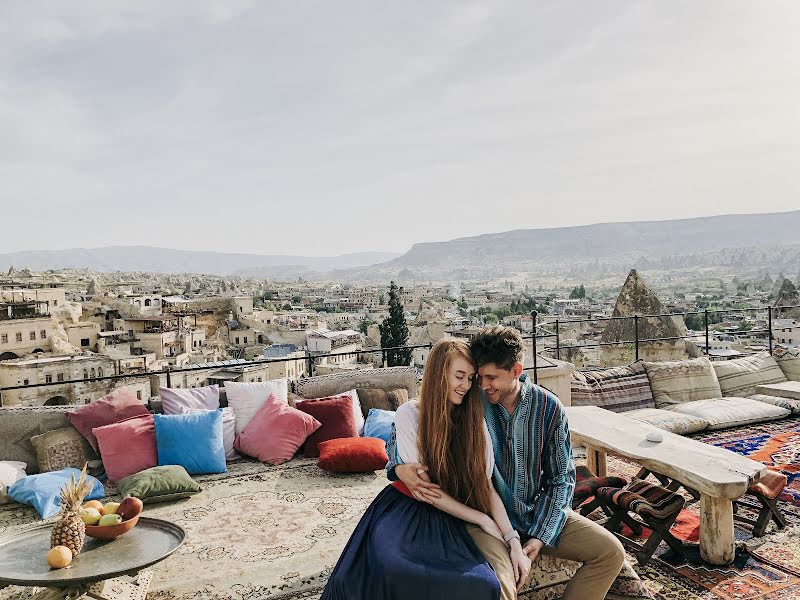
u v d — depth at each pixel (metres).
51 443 4.83
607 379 6.90
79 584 2.69
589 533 2.83
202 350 64.50
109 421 5.06
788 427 6.07
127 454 4.84
